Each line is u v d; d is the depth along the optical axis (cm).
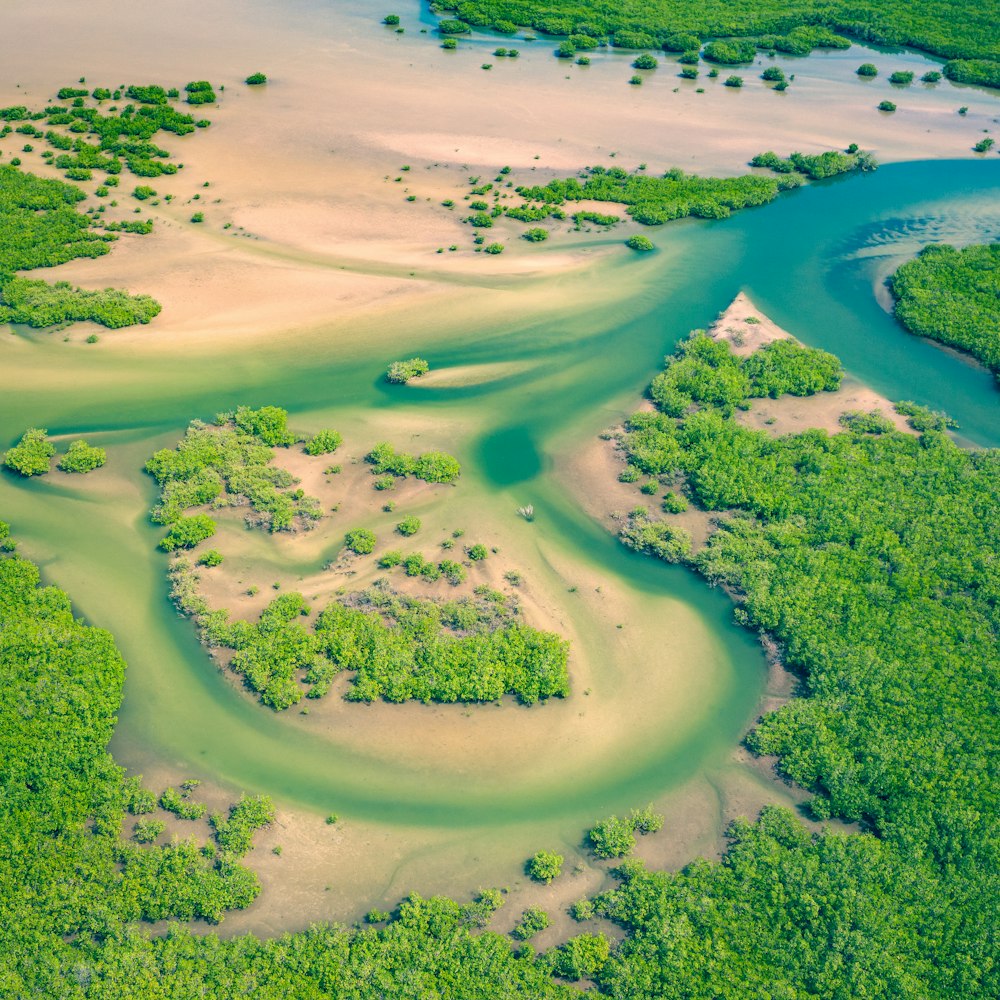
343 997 5234
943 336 10238
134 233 11700
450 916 5594
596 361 10075
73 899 5622
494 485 8612
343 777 6425
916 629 7119
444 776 6431
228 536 8050
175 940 5478
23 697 6612
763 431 9094
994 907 5500
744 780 6406
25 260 10994
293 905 5756
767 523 8125
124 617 7438
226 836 5978
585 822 6194
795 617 7219
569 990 5309
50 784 6144
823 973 5272
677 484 8594
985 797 6041
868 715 6569
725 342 10044
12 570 7606
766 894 5669
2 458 8806
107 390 9544
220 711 6800
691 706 6875
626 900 5678
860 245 11950
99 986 5222
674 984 5294
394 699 6762
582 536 8162
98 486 8562
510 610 7425
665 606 7569
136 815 6138
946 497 8200
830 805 6150
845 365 10044
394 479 8575
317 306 10694
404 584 7619
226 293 10838
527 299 10875
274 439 8900
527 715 6769
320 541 8012
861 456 8694
